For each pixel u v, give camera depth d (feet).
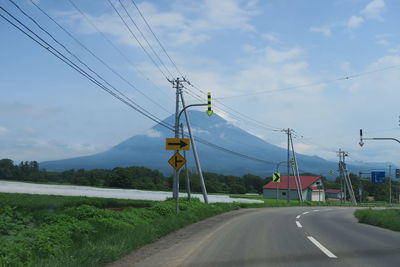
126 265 25.73
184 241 37.86
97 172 359.46
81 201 78.95
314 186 317.63
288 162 195.21
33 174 343.87
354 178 443.73
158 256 29.22
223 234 44.06
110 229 40.70
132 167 367.45
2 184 176.14
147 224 45.39
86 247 27.84
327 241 39.14
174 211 67.51
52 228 33.76
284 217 79.41
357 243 38.06
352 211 130.62
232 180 445.37
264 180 467.52
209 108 85.25
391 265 26.35
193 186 355.15
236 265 25.75
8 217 35.86
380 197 425.28
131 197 130.62
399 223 57.67
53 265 22.31
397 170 160.86
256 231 47.91
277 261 27.27
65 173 371.35
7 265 22.22
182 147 64.18
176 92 111.55
